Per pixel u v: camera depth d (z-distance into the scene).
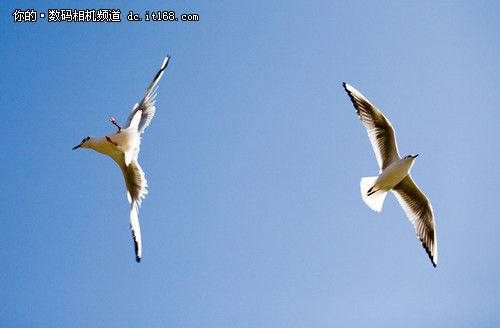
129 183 10.44
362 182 11.35
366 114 11.24
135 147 9.62
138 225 10.39
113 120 9.27
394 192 11.79
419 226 11.84
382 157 11.23
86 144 9.52
